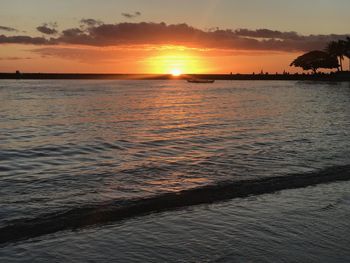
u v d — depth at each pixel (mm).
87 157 16312
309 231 8211
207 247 7422
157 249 7320
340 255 7207
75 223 8484
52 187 11328
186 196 10398
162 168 13922
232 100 61281
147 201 9969
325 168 13602
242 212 9234
